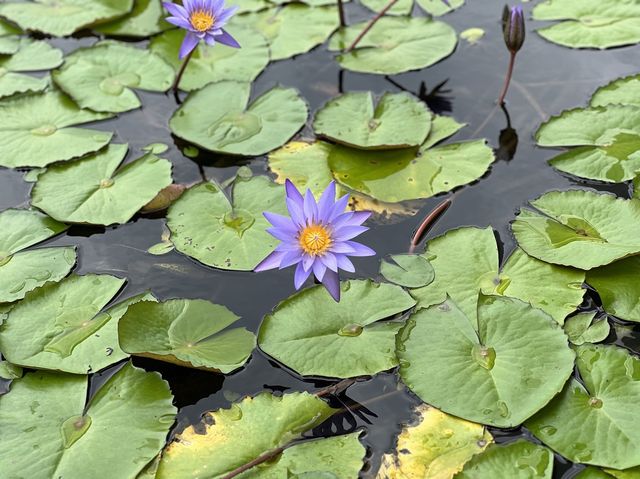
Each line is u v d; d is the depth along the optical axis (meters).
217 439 1.77
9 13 3.49
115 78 3.10
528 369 1.82
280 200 2.40
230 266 2.22
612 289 2.05
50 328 2.05
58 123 2.87
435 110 2.86
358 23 3.39
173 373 1.97
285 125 2.78
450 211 2.40
